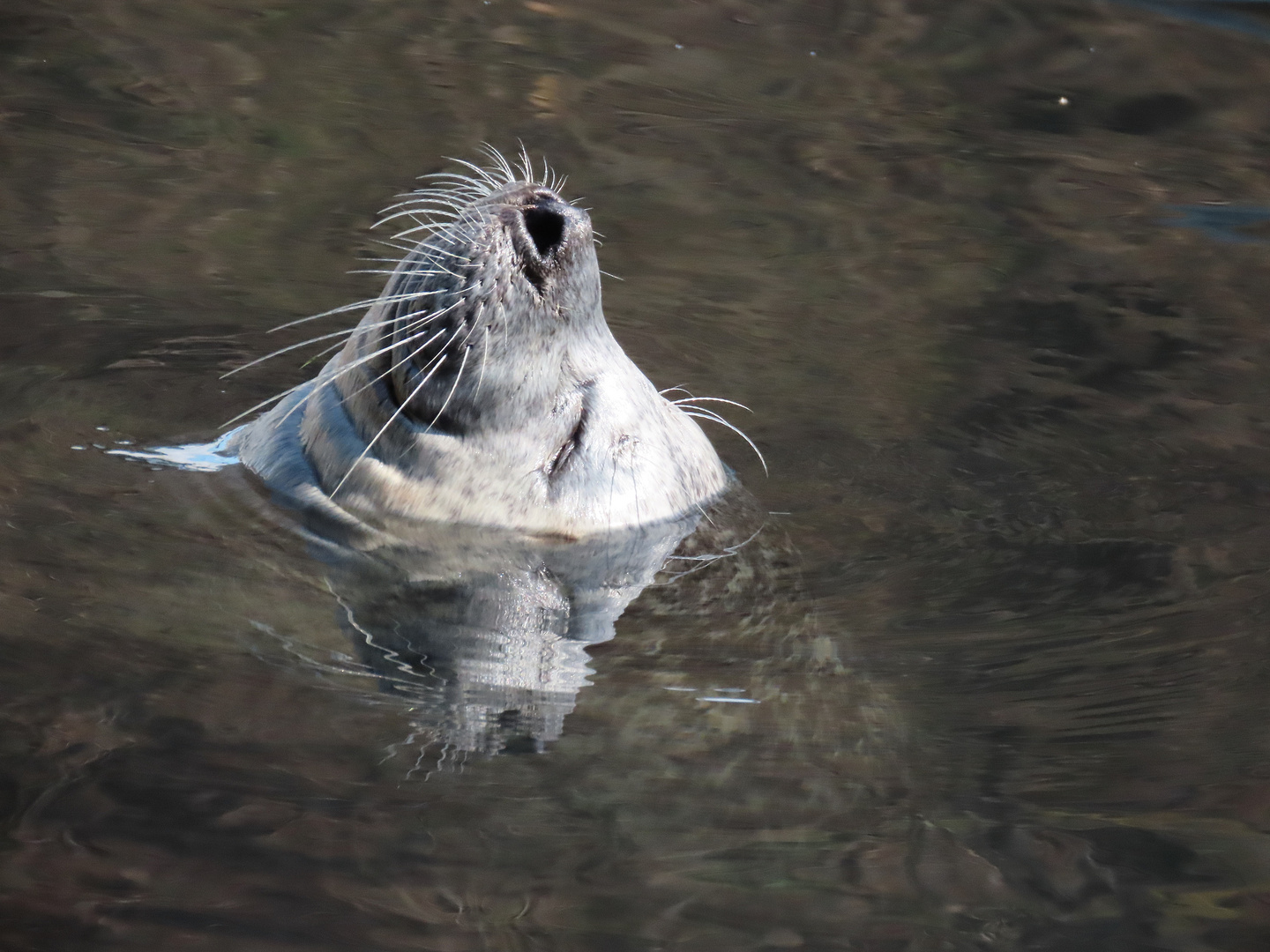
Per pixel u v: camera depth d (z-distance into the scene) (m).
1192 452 17.30
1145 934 9.62
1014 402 18.38
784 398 18.16
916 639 13.15
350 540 13.80
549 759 10.98
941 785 11.09
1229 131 26.83
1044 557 14.85
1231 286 21.55
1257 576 14.48
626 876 9.82
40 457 14.98
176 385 17.11
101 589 12.66
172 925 9.04
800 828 10.48
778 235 22.59
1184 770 11.36
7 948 8.76
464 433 13.91
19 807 9.95
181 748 10.72
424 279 13.41
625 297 20.47
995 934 9.55
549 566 13.65
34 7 28.59
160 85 26.05
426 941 9.07
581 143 25.09
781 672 12.42
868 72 28.70
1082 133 26.59
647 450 14.59
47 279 19.58
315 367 17.91
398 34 29.05
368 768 10.68
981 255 22.30
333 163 23.75
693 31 30.09
